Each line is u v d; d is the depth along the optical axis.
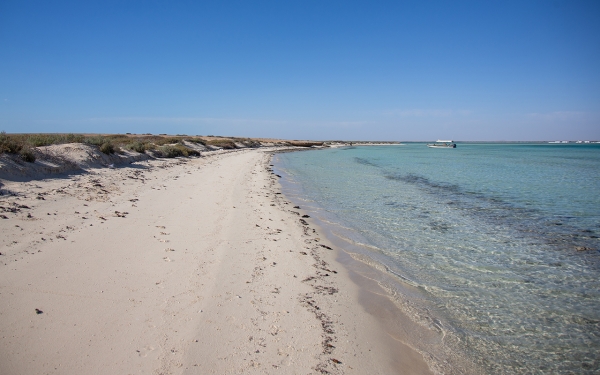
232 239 9.19
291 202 16.25
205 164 31.33
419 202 16.84
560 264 8.65
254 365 4.23
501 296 6.86
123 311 5.13
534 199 17.84
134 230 9.04
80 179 15.01
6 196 10.45
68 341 4.34
